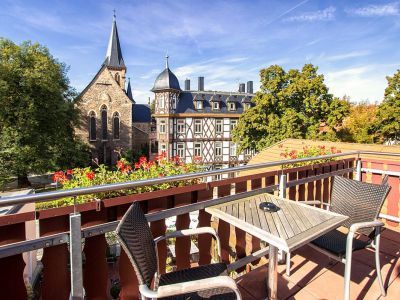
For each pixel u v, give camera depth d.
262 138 21.25
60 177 3.16
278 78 21.08
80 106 30.14
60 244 1.55
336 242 2.27
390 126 18.08
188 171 3.60
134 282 1.96
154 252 1.64
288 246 1.56
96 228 1.65
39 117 20.42
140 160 3.56
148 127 42.12
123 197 1.80
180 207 2.11
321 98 20.75
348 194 2.65
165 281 1.74
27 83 18.98
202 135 28.00
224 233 2.53
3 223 1.33
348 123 22.91
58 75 22.33
